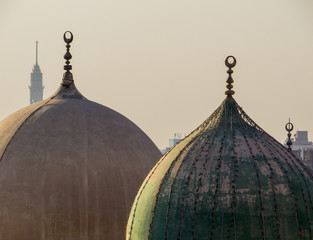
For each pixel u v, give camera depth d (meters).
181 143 40.00
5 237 48.19
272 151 38.03
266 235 35.38
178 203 36.78
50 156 50.09
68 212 48.97
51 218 48.62
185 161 38.09
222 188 36.19
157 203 37.53
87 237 49.16
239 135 38.59
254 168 36.72
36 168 49.62
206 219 35.88
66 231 48.72
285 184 36.56
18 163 49.81
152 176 39.22
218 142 38.28
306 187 37.12
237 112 39.88
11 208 48.59
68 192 49.25
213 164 37.22
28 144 50.75
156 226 37.12
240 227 35.41
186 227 36.22
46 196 48.91
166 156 39.88
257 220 35.44
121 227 50.06
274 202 35.88
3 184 49.19
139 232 37.88
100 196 49.81
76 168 50.03
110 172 50.78
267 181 36.34
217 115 40.03
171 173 38.06
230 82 40.47
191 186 36.84
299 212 36.19
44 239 48.38
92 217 49.38
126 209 50.44
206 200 36.16
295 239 35.84
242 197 35.84
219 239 35.50
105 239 49.53
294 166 37.78
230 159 37.16
